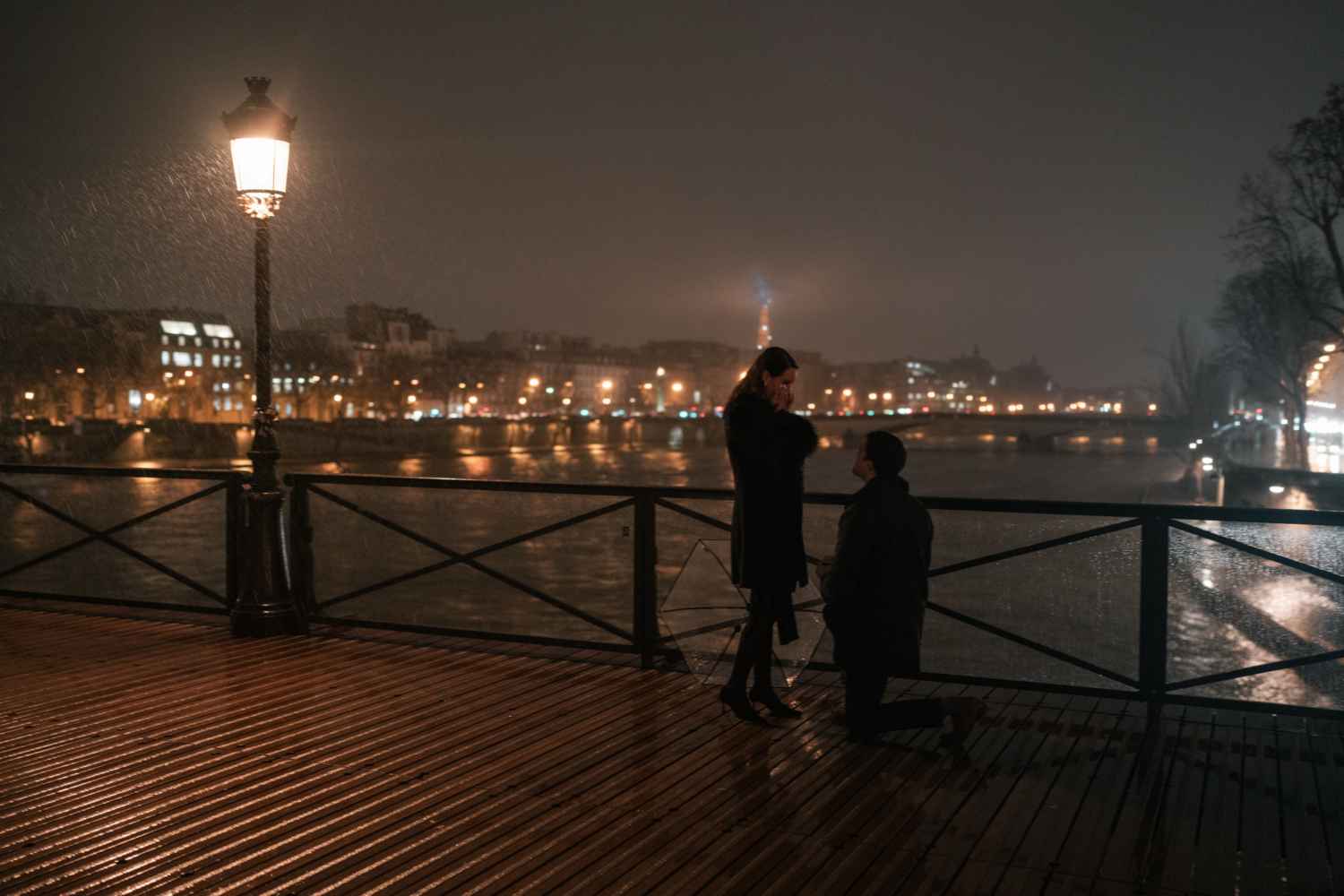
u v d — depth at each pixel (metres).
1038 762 4.54
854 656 4.61
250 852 3.66
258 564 6.95
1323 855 3.64
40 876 3.50
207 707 5.38
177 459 55.97
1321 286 34.69
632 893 3.34
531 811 4.00
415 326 126.94
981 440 166.88
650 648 6.11
